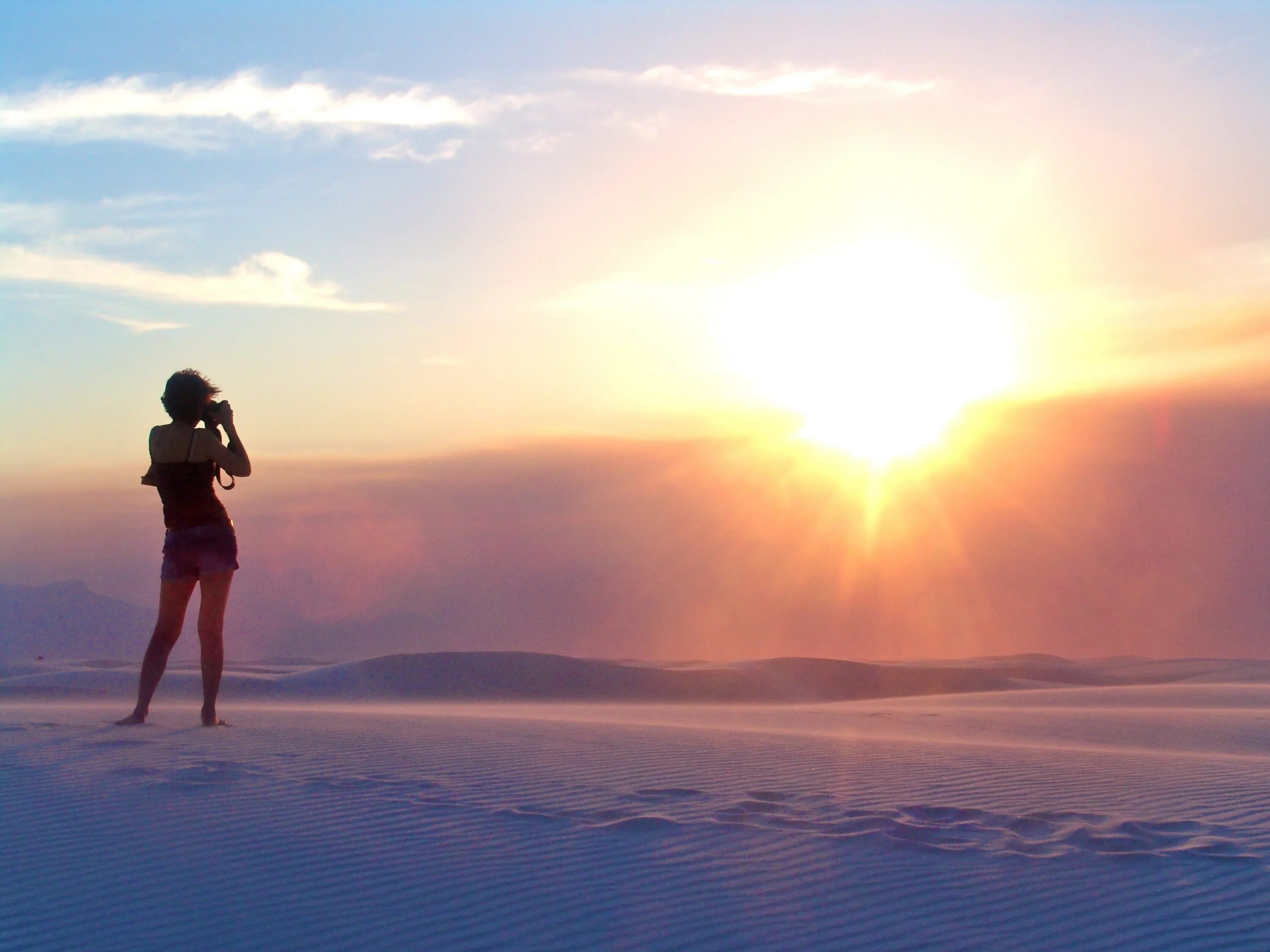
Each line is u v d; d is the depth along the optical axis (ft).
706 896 18.47
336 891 18.42
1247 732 56.39
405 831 21.97
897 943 16.58
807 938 16.71
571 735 36.27
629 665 148.56
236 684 116.98
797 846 21.35
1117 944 16.60
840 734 44.42
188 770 26.68
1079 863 20.57
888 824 23.09
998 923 17.40
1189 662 188.14
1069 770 31.30
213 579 35.06
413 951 15.98
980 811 24.73
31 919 16.98
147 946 16.03
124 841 20.88
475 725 39.06
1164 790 28.19
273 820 22.52
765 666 155.94
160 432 34.58
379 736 33.60
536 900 18.19
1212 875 19.81
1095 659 208.85
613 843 21.43
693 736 37.50
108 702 85.66
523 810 23.81
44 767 26.84
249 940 16.31
